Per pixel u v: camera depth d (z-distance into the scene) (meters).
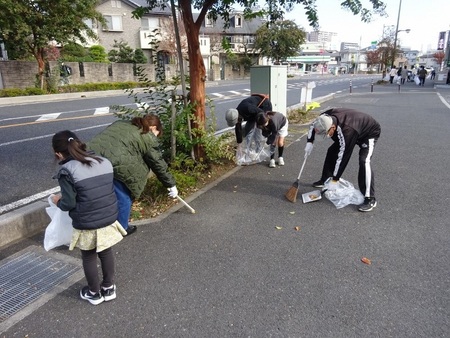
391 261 2.92
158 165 3.12
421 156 6.12
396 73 31.36
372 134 3.93
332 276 2.73
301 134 8.16
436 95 18.05
